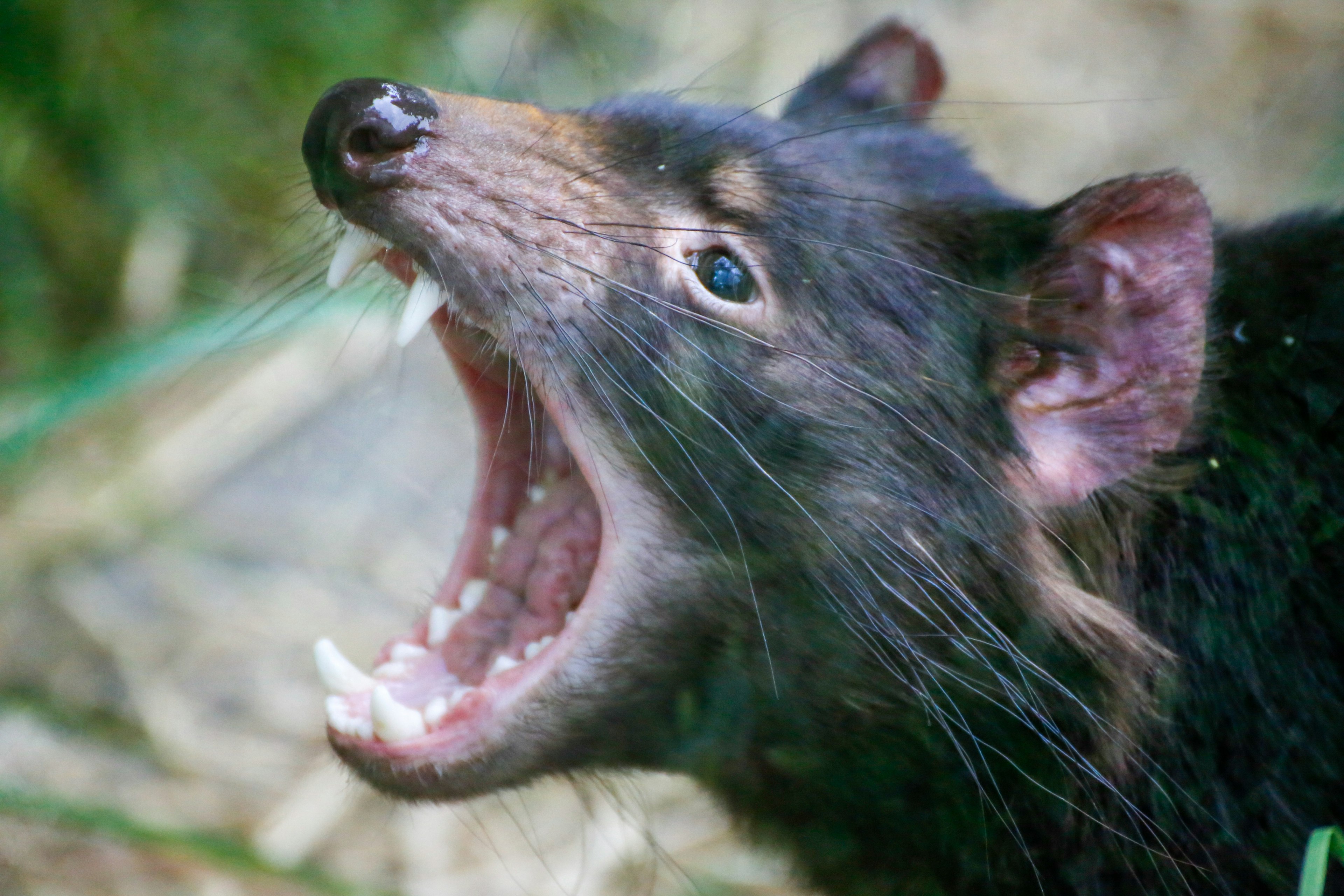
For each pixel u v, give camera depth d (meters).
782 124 1.62
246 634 1.78
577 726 1.60
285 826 1.73
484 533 1.62
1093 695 1.60
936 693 1.60
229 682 1.77
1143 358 1.59
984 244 1.60
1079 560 1.60
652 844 1.68
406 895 1.70
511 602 1.62
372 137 1.58
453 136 1.59
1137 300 1.59
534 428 1.62
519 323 1.59
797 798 1.62
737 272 1.60
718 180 1.60
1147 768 1.60
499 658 1.60
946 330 1.60
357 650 1.78
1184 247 1.58
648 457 1.60
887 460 1.59
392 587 1.80
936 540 1.59
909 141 1.63
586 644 1.60
